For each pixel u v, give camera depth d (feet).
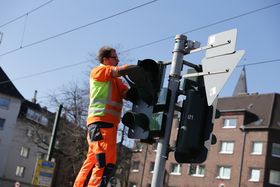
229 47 19.22
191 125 19.42
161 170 19.47
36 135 150.71
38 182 81.35
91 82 17.78
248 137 167.12
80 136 118.01
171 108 19.76
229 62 19.02
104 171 16.79
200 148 19.35
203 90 20.17
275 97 176.24
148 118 19.52
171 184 184.14
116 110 17.52
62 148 123.54
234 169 166.91
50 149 84.64
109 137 17.04
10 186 203.31
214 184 170.91
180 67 20.62
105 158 16.81
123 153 120.06
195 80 20.42
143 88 18.98
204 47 20.36
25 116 217.36
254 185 160.66
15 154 213.05
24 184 202.69
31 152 217.97
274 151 162.81
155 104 19.80
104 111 17.20
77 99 121.49
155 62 19.98
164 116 19.53
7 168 210.18
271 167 160.76
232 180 166.30
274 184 160.15
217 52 19.66
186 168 181.27
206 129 19.45
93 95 17.52
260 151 163.22
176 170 184.96
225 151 172.04
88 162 17.37
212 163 173.78
